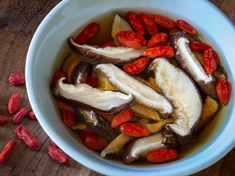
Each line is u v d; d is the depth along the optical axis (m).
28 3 0.25
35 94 0.19
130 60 0.21
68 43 0.21
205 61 0.21
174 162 0.19
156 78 0.21
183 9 0.22
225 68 0.22
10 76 0.23
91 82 0.21
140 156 0.20
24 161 0.22
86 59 0.21
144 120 0.20
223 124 0.21
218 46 0.22
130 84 0.21
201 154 0.19
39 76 0.20
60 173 0.22
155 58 0.21
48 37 0.20
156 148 0.20
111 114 0.20
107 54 0.21
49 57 0.21
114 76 0.21
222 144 0.19
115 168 0.18
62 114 0.20
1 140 0.22
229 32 0.21
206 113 0.21
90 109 0.20
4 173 0.22
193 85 0.21
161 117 0.20
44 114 0.19
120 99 0.20
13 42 0.24
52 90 0.20
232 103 0.21
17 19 0.24
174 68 0.21
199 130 0.21
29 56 0.19
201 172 0.22
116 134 0.20
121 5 0.22
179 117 0.20
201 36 0.22
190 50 0.21
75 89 0.20
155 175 0.18
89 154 0.19
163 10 0.22
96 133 0.20
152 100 0.20
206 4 0.21
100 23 0.22
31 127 0.23
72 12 0.21
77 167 0.22
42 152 0.22
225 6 0.25
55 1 0.25
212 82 0.21
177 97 0.21
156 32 0.22
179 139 0.20
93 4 0.21
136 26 0.22
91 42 0.22
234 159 0.22
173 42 0.22
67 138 0.19
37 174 0.22
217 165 0.22
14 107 0.23
